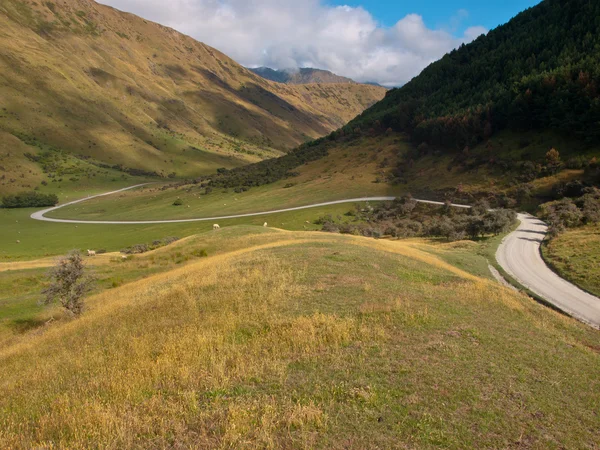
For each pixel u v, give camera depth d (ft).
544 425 27.55
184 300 62.54
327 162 609.83
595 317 103.81
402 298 57.67
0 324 82.94
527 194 324.80
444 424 26.37
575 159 331.77
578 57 442.50
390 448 23.53
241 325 47.24
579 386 34.83
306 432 24.76
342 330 43.04
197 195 605.31
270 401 28.81
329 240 128.47
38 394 35.60
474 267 151.02
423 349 39.04
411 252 132.77
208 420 26.89
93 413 28.45
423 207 369.30
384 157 544.21
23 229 459.73
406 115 604.90
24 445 25.64
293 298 57.36
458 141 471.62
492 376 34.27
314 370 34.06
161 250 174.40
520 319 58.65
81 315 77.92
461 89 604.49
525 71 508.53
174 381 33.71
